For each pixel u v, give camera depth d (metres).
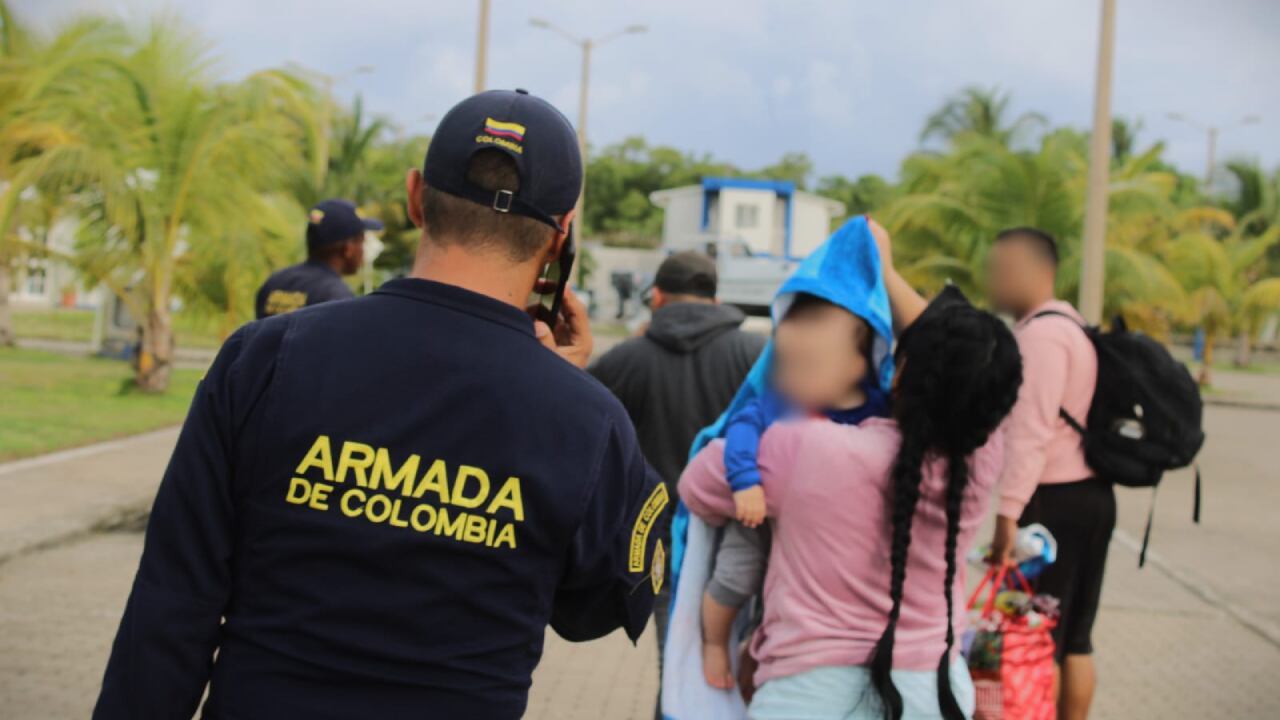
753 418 2.46
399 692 1.43
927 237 20.97
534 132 1.57
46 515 7.49
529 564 1.50
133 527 7.67
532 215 1.56
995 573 3.30
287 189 20.42
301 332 1.51
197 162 15.06
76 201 15.10
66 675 4.61
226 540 1.47
